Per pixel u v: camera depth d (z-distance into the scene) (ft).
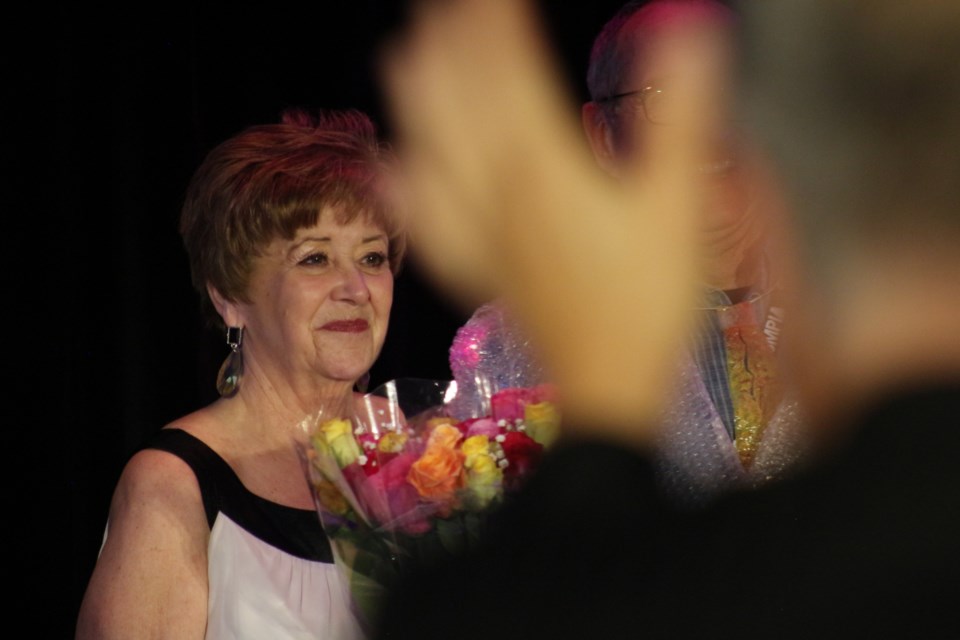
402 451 11.77
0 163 25.48
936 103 3.27
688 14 14.11
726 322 13.71
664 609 3.44
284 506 13.89
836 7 3.33
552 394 3.95
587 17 26.78
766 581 3.37
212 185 14.49
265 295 14.43
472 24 9.96
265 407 14.56
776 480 3.52
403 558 4.61
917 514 3.26
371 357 14.70
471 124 9.18
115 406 27.02
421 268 26.94
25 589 25.81
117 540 13.25
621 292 3.97
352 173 14.32
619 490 3.65
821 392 3.45
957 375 3.31
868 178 3.34
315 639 13.19
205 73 27.55
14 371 25.76
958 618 3.19
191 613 13.05
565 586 3.58
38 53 25.76
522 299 4.60
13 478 25.77
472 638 3.64
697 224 3.99
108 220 26.84
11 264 25.67
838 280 3.42
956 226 3.31
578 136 15.72
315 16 27.81
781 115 3.42
